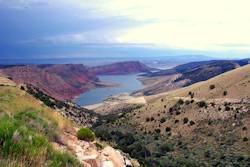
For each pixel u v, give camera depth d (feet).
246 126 471.62
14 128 22.48
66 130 55.77
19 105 68.74
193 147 453.17
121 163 44.65
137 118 633.20
